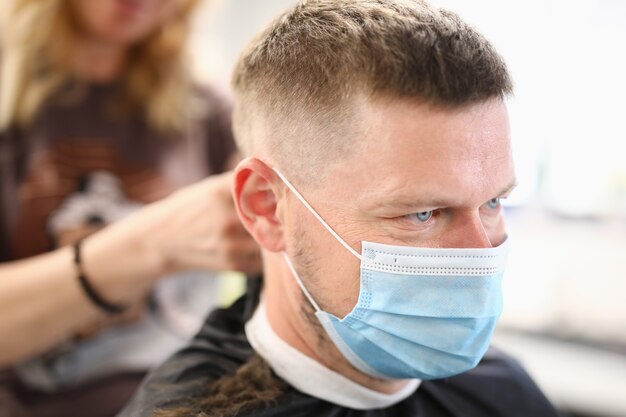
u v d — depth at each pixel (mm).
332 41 680
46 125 1235
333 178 682
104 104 1293
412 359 727
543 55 2086
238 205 778
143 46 1323
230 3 2529
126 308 1093
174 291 1348
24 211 1217
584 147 2102
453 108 622
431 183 629
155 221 999
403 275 688
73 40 1246
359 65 645
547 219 2188
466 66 634
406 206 644
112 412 1218
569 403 1856
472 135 634
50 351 1185
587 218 2141
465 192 638
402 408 840
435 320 704
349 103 652
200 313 1404
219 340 861
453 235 679
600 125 2070
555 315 2090
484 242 682
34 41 1224
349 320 721
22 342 1032
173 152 1354
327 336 755
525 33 2096
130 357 1262
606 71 2035
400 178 634
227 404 755
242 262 945
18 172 1219
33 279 1017
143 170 1313
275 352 795
